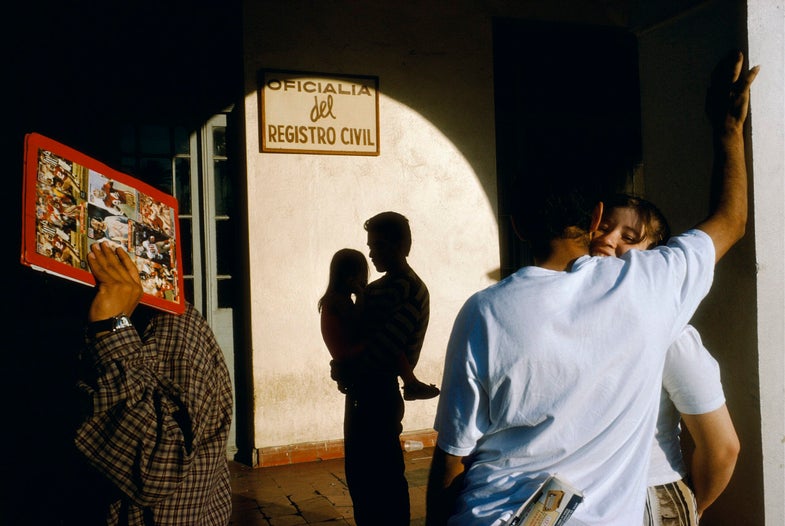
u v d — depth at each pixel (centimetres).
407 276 338
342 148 586
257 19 563
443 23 622
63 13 527
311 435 576
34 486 161
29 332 512
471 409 150
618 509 146
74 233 143
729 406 239
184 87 564
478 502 151
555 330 146
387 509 330
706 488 175
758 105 226
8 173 510
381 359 328
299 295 573
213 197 579
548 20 660
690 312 162
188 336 158
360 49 594
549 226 162
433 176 618
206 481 157
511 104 655
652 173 270
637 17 272
